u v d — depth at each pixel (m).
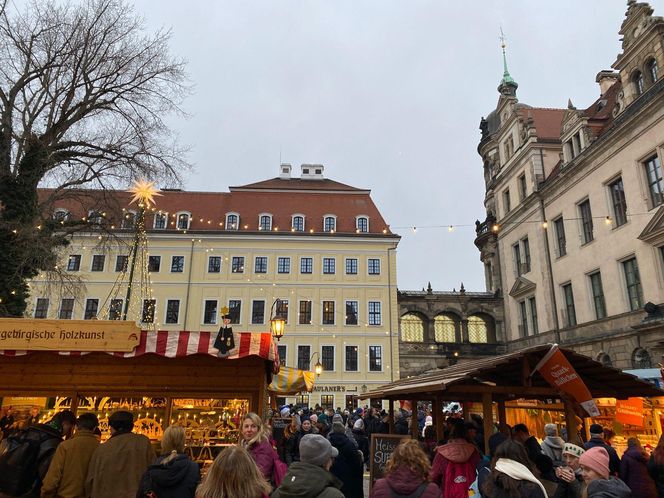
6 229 17.34
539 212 37.78
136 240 17.33
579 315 32.47
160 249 46.59
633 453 6.41
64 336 7.75
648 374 15.79
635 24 28.95
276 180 55.25
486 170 50.50
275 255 47.03
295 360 44.19
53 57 18.91
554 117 44.25
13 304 17.47
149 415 9.51
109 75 20.38
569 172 33.62
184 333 8.16
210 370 9.43
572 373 6.95
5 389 9.00
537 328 37.91
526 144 40.31
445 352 46.00
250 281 46.03
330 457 4.07
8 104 18.17
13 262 17.31
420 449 4.16
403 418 13.46
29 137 18.11
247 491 3.33
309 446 4.01
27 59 18.86
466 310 47.56
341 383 43.56
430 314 47.84
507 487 3.83
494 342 47.41
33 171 18.06
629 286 28.20
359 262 47.12
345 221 49.38
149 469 4.52
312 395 43.12
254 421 5.68
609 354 28.73
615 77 40.31
